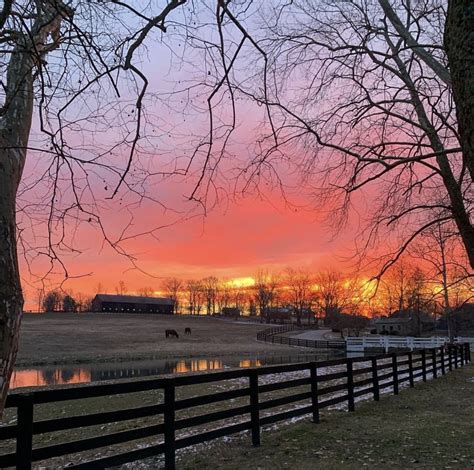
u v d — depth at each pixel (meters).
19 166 2.46
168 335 71.44
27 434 4.41
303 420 9.53
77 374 32.69
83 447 4.97
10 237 2.22
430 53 8.34
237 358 44.72
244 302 138.88
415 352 15.84
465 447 7.45
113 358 45.59
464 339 38.56
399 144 8.59
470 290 14.79
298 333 82.12
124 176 3.47
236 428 7.17
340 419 9.59
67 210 3.64
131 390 5.52
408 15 8.66
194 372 31.53
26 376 31.41
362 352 43.06
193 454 7.10
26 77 2.74
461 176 8.34
